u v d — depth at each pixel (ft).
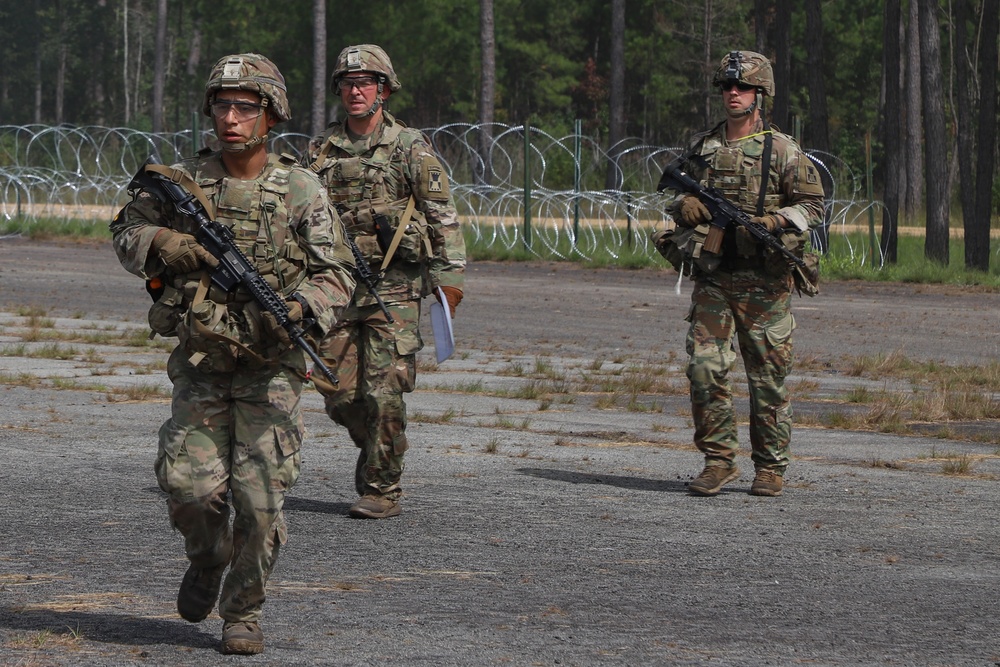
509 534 54.54
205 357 36.17
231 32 462.19
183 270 36.29
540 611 43.14
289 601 43.47
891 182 242.37
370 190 56.39
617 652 38.70
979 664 38.60
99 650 37.42
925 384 106.63
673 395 98.99
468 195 244.42
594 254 226.79
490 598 44.62
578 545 52.90
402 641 39.19
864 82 561.84
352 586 45.65
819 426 86.74
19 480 62.75
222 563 38.01
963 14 249.75
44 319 132.46
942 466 72.64
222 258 36.22
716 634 41.01
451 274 57.06
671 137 572.10
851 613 43.96
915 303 174.40
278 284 37.14
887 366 113.91
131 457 69.21
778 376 63.62
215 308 36.01
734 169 62.39
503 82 589.32
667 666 37.47
